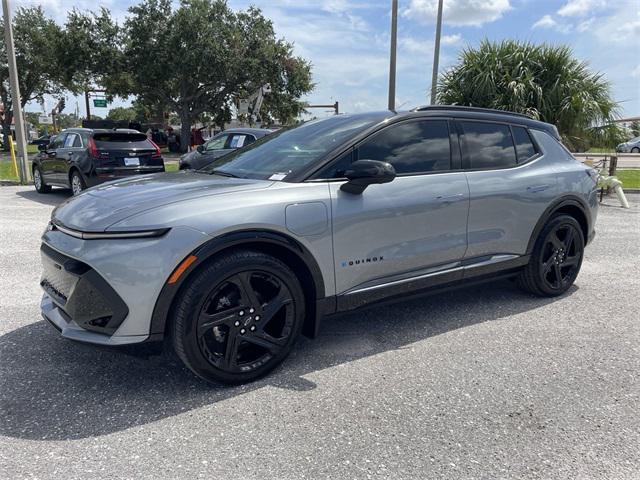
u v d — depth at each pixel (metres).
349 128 3.56
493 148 4.09
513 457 2.33
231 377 2.92
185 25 29.42
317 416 2.66
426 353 3.44
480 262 3.97
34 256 5.80
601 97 12.09
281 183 3.13
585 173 4.64
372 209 3.28
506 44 12.59
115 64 30.23
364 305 3.41
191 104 33.28
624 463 2.29
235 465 2.27
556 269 4.51
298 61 33.03
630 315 4.16
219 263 2.78
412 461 2.30
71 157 10.32
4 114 35.72
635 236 7.28
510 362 3.30
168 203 2.82
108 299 2.63
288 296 3.04
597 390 2.94
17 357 3.30
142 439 2.45
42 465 2.25
